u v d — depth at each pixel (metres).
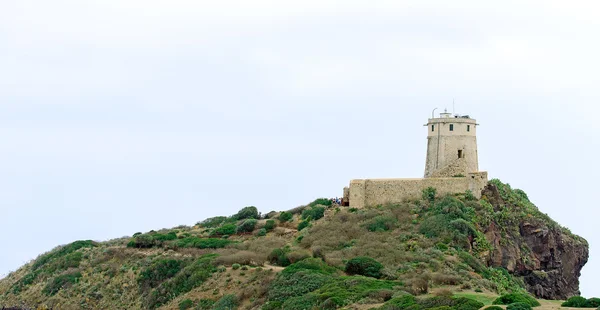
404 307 88.94
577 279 146.25
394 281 107.06
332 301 97.88
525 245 135.62
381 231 131.25
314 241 133.00
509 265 129.50
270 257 131.38
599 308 84.81
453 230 126.50
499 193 140.75
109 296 140.12
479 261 122.44
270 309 106.88
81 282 147.12
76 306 139.75
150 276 139.38
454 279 108.12
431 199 139.12
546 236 137.00
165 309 125.19
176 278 132.12
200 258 136.00
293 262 126.75
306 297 104.12
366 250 122.75
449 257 118.75
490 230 130.88
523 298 91.31
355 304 95.69
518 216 137.75
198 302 121.31
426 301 89.75
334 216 141.75
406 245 124.25
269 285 115.38
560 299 136.38
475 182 139.00
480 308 86.00
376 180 143.50
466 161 147.38
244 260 130.12
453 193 139.38
